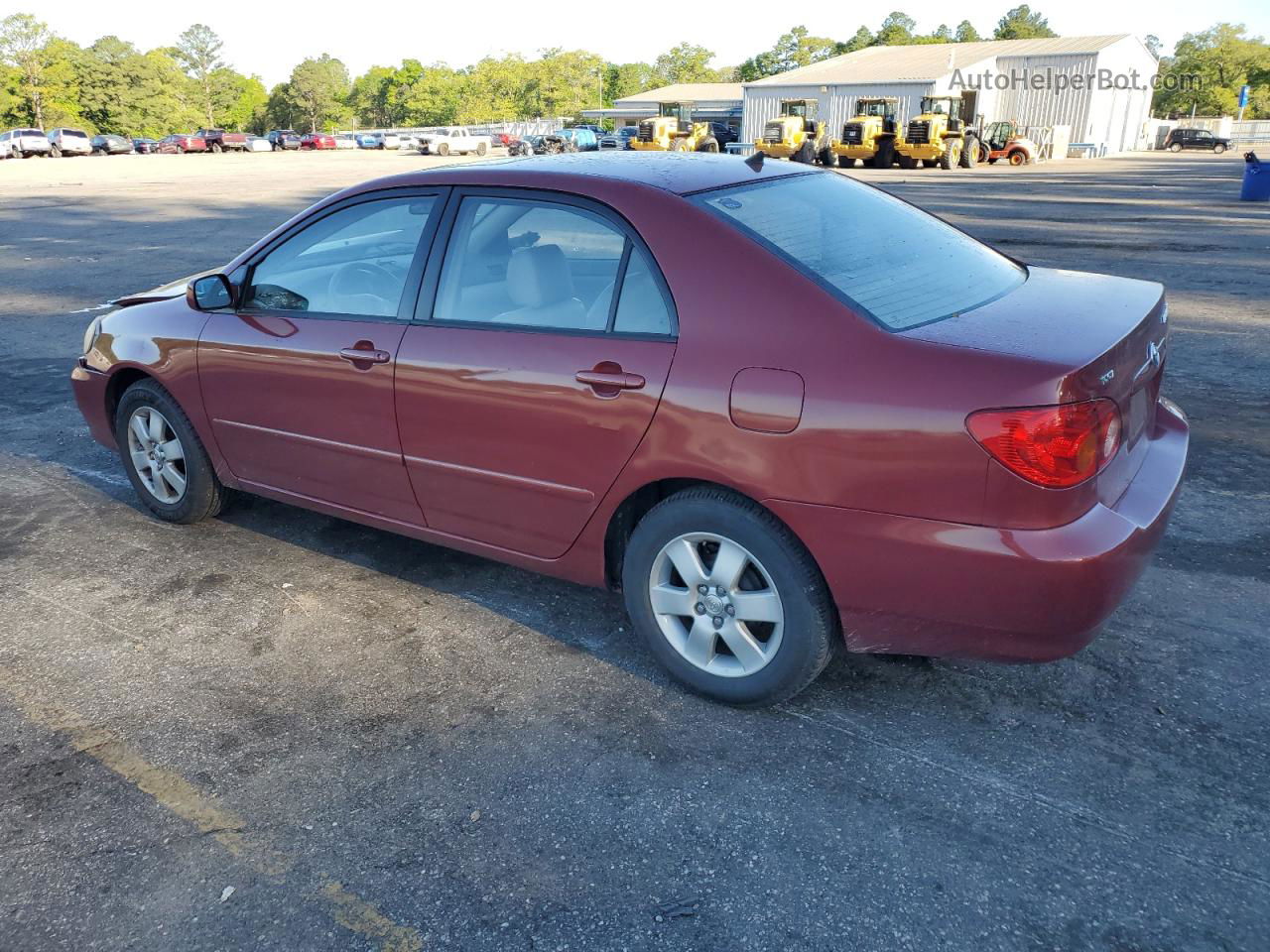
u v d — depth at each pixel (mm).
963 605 2619
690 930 2283
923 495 2572
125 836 2627
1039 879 2404
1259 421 5785
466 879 2457
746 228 2963
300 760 2928
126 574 4172
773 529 2832
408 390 3459
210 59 142375
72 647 3590
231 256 13820
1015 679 3234
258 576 4133
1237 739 2906
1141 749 2875
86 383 4707
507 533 3453
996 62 50312
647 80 149875
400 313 3535
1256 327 8195
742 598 2967
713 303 2861
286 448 3992
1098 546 2502
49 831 2650
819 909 2332
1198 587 3807
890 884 2400
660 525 3039
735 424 2777
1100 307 2982
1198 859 2451
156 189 27688
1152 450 3121
